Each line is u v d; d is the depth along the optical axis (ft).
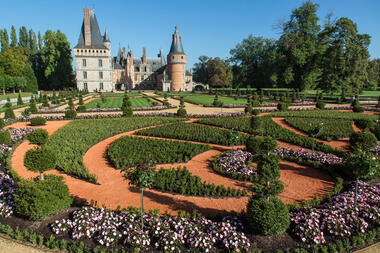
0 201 31.58
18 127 84.89
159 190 39.50
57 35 292.81
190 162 52.08
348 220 28.60
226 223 27.55
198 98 205.16
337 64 175.63
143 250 25.14
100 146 63.36
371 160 30.37
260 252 24.35
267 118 97.35
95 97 212.64
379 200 33.32
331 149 57.21
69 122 93.15
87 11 284.61
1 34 314.55
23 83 245.04
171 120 95.45
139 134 74.43
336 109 131.44
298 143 64.54
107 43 362.12
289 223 26.73
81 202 33.71
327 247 25.20
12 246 25.43
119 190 39.70
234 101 177.68
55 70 291.58
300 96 192.34
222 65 358.64
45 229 27.68
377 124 68.85
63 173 46.37
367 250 25.49
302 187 40.98
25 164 34.22
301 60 197.47
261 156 36.86
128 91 326.65
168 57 347.77
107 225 27.48
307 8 204.95
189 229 26.96
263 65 303.89
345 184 41.22
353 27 174.19
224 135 70.13
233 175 44.32
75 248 24.59
